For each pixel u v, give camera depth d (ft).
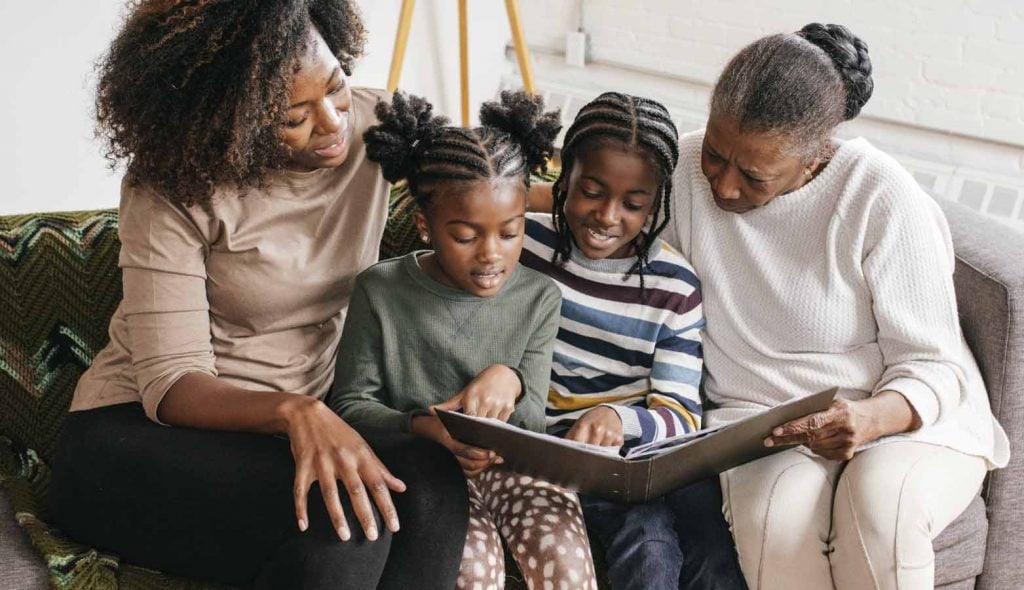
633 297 4.83
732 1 9.87
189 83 4.00
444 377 4.66
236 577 3.99
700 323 4.89
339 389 4.60
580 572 4.13
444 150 4.32
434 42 10.64
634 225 4.59
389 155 4.47
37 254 4.89
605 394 4.90
